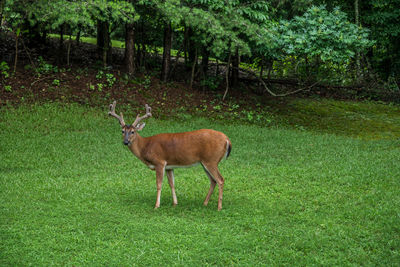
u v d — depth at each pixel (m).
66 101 13.79
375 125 14.67
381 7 20.06
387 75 20.77
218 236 5.52
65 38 20.67
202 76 17.73
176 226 5.88
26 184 7.88
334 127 14.43
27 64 15.81
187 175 8.89
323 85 19.03
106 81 15.73
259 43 14.09
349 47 14.58
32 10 12.20
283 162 9.71
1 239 5.34
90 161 9.68
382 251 4.96
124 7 12.60
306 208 6.59
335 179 8.05
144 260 4.91
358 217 6.04
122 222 6.04
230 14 14.46
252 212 6.46
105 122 12.74
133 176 8.65
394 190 7.21
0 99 13.10
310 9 15.20
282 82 19.30
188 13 13.56
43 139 10.99
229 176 8.64
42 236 5.47
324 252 5.04
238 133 12.69
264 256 4.99
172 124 13.41
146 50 18.92
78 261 4.88
